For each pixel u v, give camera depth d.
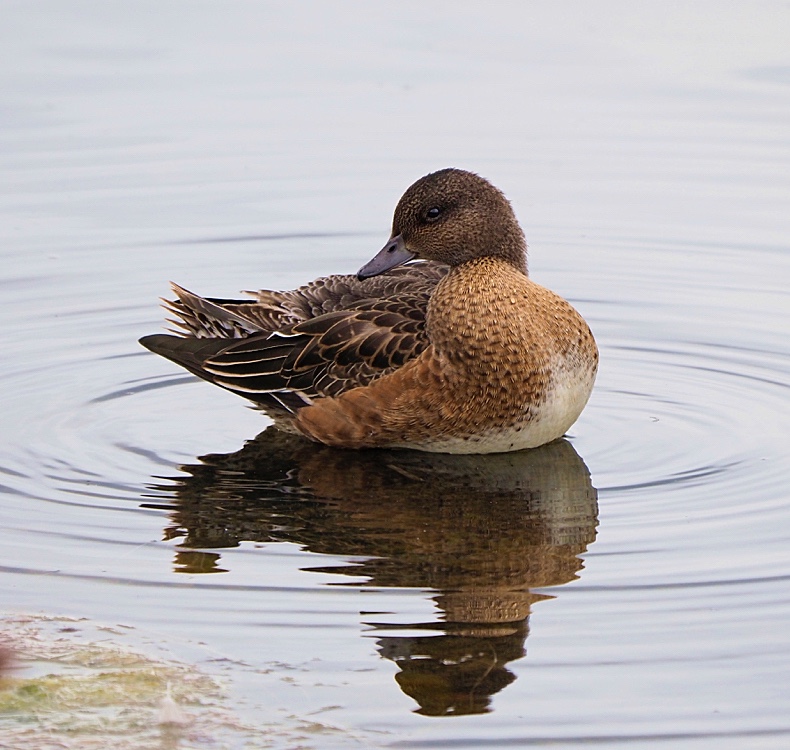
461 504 10.73
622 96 20.84
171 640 8.40
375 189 18.20
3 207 17.55
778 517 10.26
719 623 8.57
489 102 20.67
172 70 21.78
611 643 8.35
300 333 12.48
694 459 11.53
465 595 9.04
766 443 11.80
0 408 12.77
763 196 17.77
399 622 8.65
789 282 15.57
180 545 9.90
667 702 7.68
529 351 11.48
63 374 13.67
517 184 18.23
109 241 16.80
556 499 10.78
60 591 9.10
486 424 11.66
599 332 14.57
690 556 9.59
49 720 7.48
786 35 22.80
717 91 20.92
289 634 8.49
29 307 15.17
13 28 23.17
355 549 9.83
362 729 7.41
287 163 18.94
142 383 13.61
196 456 11.87
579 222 17.27
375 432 11.91
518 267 12.38
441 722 7.49
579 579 9.26
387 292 13.09
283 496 10.95
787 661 8.10
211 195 18.06
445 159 18.94
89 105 20.55
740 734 7.38
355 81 21.45
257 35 23.17
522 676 7.96
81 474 11.34
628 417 12.59
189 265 16.30
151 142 19.48
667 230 16.98
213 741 7.28
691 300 15.21
